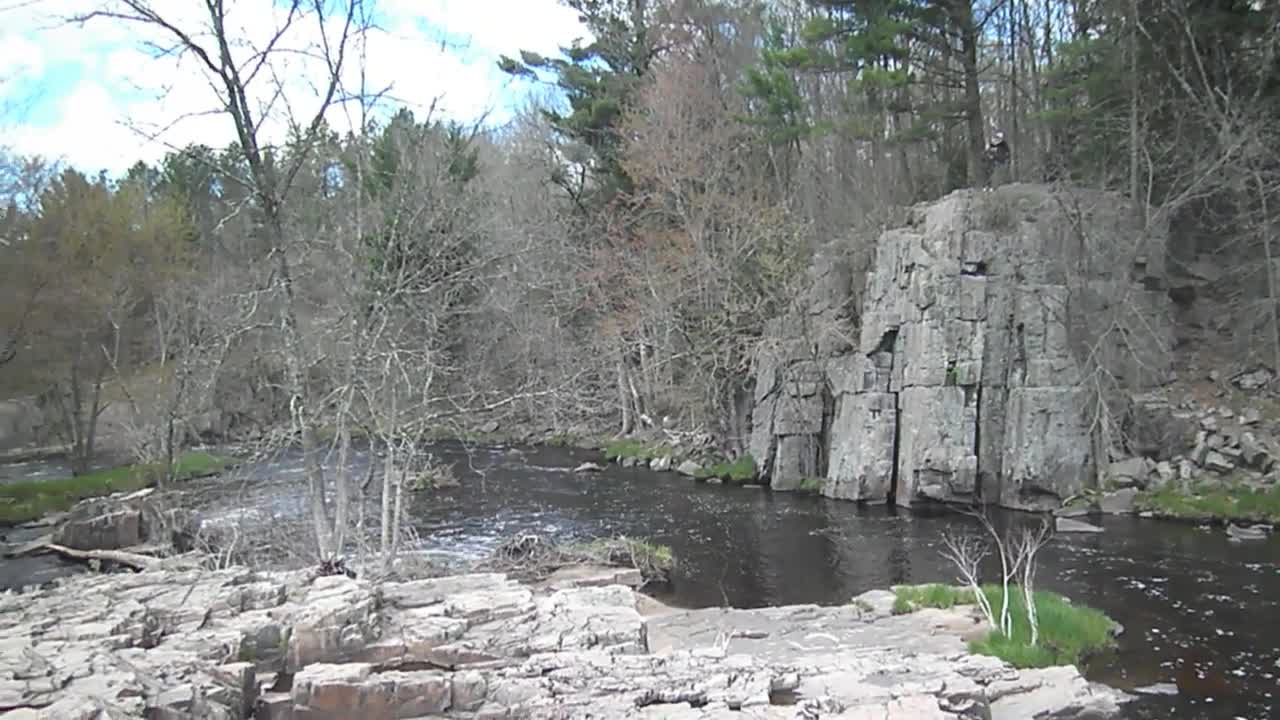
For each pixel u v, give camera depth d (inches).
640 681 382.6
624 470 1348.4
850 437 1068.5
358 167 625.0
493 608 476.4
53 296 1233.4
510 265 1256.2
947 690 390.9
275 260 672.4
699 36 1637.6
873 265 1125.7
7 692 324.5
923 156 1494.8
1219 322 1066.7
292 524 769.6
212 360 896.3
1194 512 824.9
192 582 496.4
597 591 526.0
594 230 1676.9
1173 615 558.3
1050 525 844.0
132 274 1300.4
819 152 1493.6
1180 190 1082.7
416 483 947.3
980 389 970.7
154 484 1114.7
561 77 1700.3
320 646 417.7
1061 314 953.5
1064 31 1408.7
